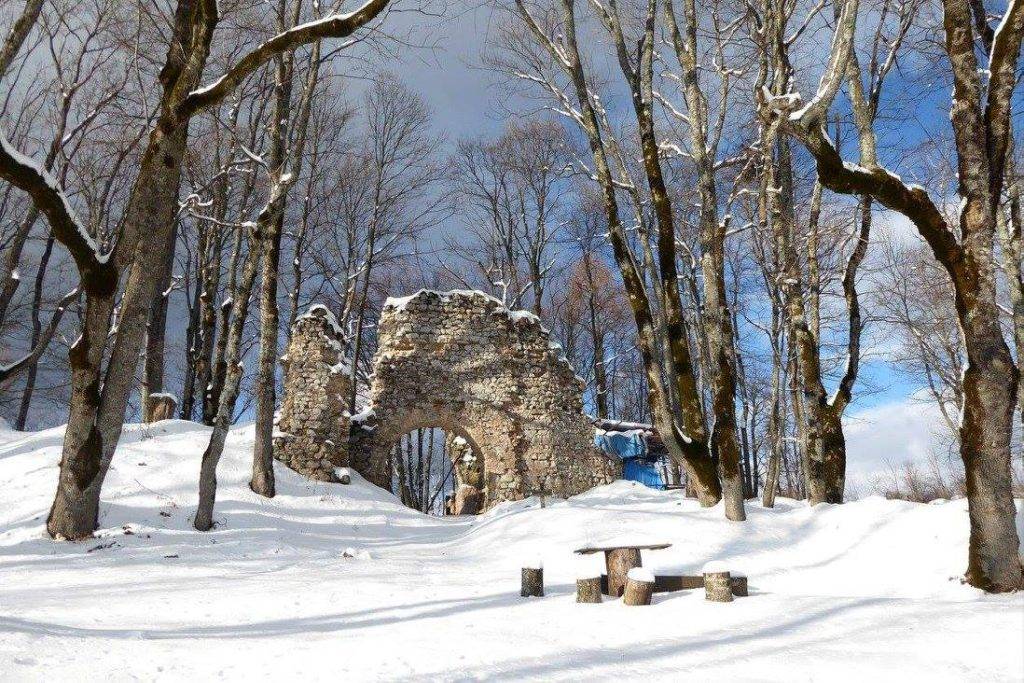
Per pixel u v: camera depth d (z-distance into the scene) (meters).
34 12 10.18
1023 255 11.62
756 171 15.20
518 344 23.25
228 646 4.80
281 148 15.05
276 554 11.72
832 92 7.64
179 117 11.21
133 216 11.57
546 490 22.17
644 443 28.86
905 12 12.50
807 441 13.89
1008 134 7.89
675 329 13.47
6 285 16.53
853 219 13.94
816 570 9.38
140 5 12.22
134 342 11.94
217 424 13.52
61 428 19.38
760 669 4.21
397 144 28.78
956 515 10.20
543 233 31.42
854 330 14.29
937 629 5.01
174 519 13.41
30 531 11.59
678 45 13.22
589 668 4.27
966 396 7.57
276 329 17.02
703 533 11.23
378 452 21.75
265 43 10.58
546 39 13.35
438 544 13.66
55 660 4.17
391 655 4.56
